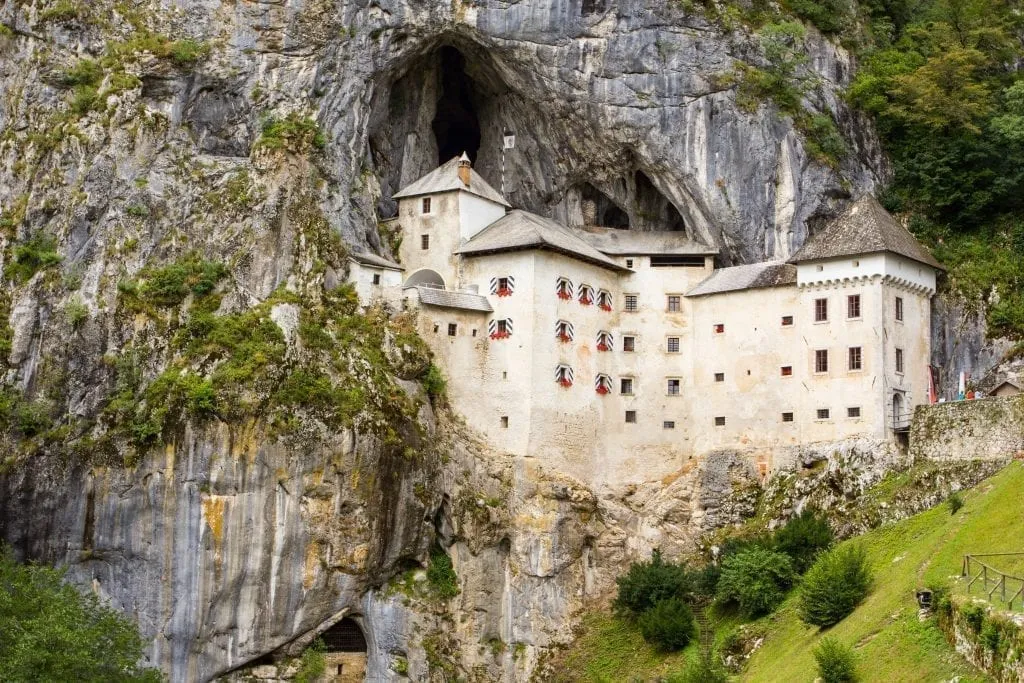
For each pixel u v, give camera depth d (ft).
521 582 267.39
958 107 296.92
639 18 297.94
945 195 295.89
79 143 279.49
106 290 265.75
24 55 293.02
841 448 261.65
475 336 280.92
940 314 282.15
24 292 270.87
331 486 250.57
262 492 247.29
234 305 263.29
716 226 294.46
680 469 283.59
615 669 249.34
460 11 296.10
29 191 281.33
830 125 296.51
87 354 261.85
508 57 300.40
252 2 290.56
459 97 328.29
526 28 296.71
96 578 249.14
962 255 287.48
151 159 278.87
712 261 294.87
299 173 281.13
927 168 298.15
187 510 246.27
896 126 307.78
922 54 322.34
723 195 292.81
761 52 298.97
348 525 251.39
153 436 248.52
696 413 285.02
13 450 256.93
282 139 281.74
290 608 248.32
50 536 250.98
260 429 248.11
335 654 257.14
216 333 256.52
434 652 256.32
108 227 271.49
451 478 267.59
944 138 301.22
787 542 242.78
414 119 317.42
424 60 311.47
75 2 291.79
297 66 289.12
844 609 210.59
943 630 178.70
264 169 279.28
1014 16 338.13
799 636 216.95
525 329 276.41
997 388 263.90
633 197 311.88
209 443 246.68
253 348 254.06
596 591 272.51
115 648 221.25
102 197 274.98
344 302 272.51
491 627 265.95
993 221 294.25
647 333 292.61
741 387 279.69
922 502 237.66
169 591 245.24
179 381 250.98
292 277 271.69
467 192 292.40
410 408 263.29
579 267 287.89
